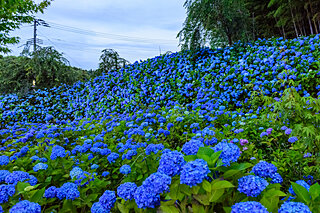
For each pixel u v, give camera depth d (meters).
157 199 1.12
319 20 12.50
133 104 8.12
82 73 15.09
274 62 6.08
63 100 12.11
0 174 1.66
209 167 1.18
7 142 4.48
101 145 2.75
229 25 8.98
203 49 8.81
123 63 12.48
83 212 1.73
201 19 8.79
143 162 2.03
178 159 1.21
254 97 4.94
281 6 13.58
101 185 1.91
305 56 5.64
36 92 12.68
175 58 9.11
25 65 13.45
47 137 3.64
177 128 3.87
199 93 6.29
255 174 1.32
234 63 7.05
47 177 2.10
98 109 9.80
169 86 7.69
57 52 13.68
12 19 7.85
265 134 2.85
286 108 2.79
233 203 1.20
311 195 1.04
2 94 13.75
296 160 2.14
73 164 2.37
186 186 1.09
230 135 3.34
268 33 16.48
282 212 0.94
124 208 1.36
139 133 3.02
